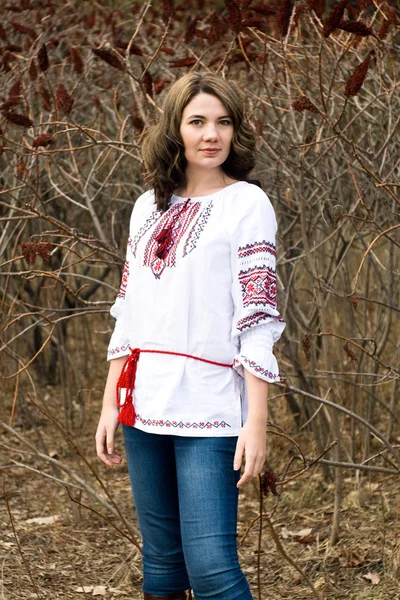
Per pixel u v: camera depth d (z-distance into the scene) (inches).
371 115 157.1
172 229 90.6
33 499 166.1
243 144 93.5
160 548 96.0
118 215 205.2
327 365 141.3
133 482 95.3
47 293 218.4
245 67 158.6
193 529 86.4
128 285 94.3
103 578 130.1
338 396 175.0
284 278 169.2
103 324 276.7
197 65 136.5
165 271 89.4
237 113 91.3
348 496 157.6
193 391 87.9
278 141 155.6
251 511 158.1
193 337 88.4
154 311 89.9
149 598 97.8
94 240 130.1
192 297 88.4
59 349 208.2
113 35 181.8
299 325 162.9
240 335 87.6
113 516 155.6
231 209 89.0
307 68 131.2
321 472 167.8
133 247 95.0
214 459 87.0
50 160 138.6
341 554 134.2
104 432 98.8
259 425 85.1
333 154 151.9
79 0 214.8
